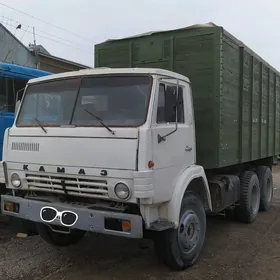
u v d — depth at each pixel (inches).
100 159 163.3
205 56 222.7
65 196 182.2
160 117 171.2
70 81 187.0
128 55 251.0
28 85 201.3
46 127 179.9
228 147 240.1
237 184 278.1
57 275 183.0
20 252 214.5
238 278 184.9
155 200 163.3
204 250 226.4
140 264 199.6
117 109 169.9
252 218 297.7
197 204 199.6
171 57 232.5
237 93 256.2
